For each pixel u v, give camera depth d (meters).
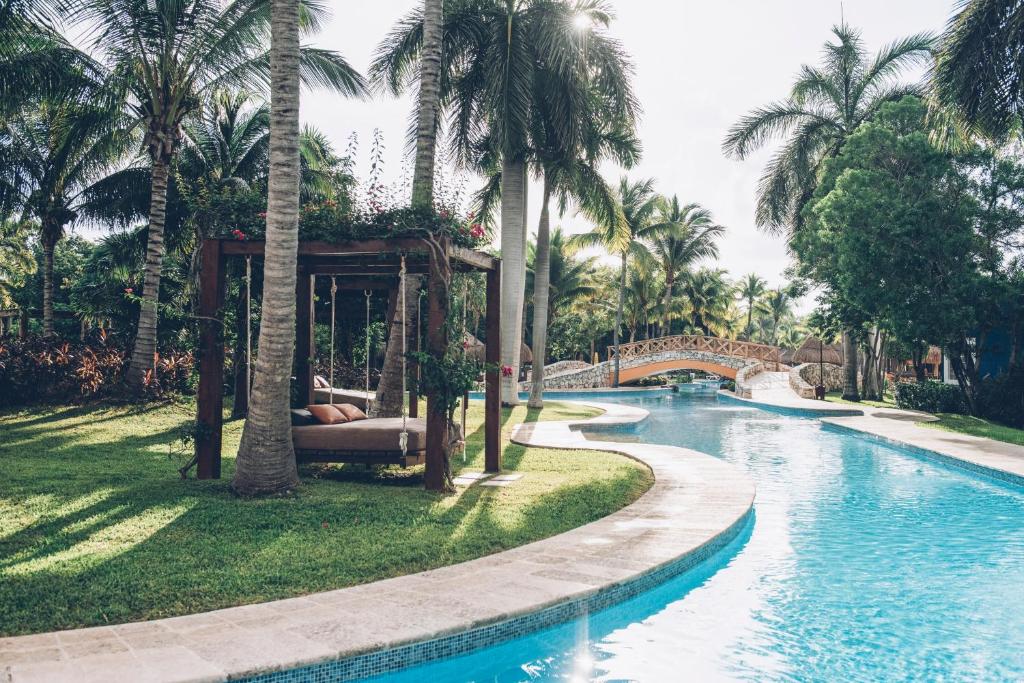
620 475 10.09
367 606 4.89
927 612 5.80
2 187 17.42
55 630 4.41
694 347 43.31
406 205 9.09
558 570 5.80
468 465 11.03
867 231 18.61
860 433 18.33
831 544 7.84
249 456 8.02
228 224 8.95
